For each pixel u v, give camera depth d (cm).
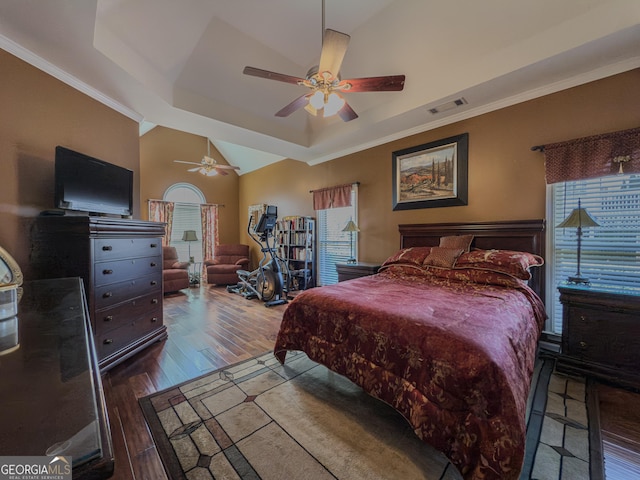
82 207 238
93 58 226
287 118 413
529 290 230
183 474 135
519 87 272
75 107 258
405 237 380
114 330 238
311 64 329
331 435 160
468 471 118
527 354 159
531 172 283
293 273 545
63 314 100
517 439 112
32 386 50
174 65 287
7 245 209
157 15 238
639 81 227
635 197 231
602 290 213
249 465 140
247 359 258
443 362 133
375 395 161
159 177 659
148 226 280
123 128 310
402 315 166
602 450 146
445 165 345
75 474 31
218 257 700
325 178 517
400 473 134
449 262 279
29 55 218
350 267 397
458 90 279
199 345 291
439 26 256
